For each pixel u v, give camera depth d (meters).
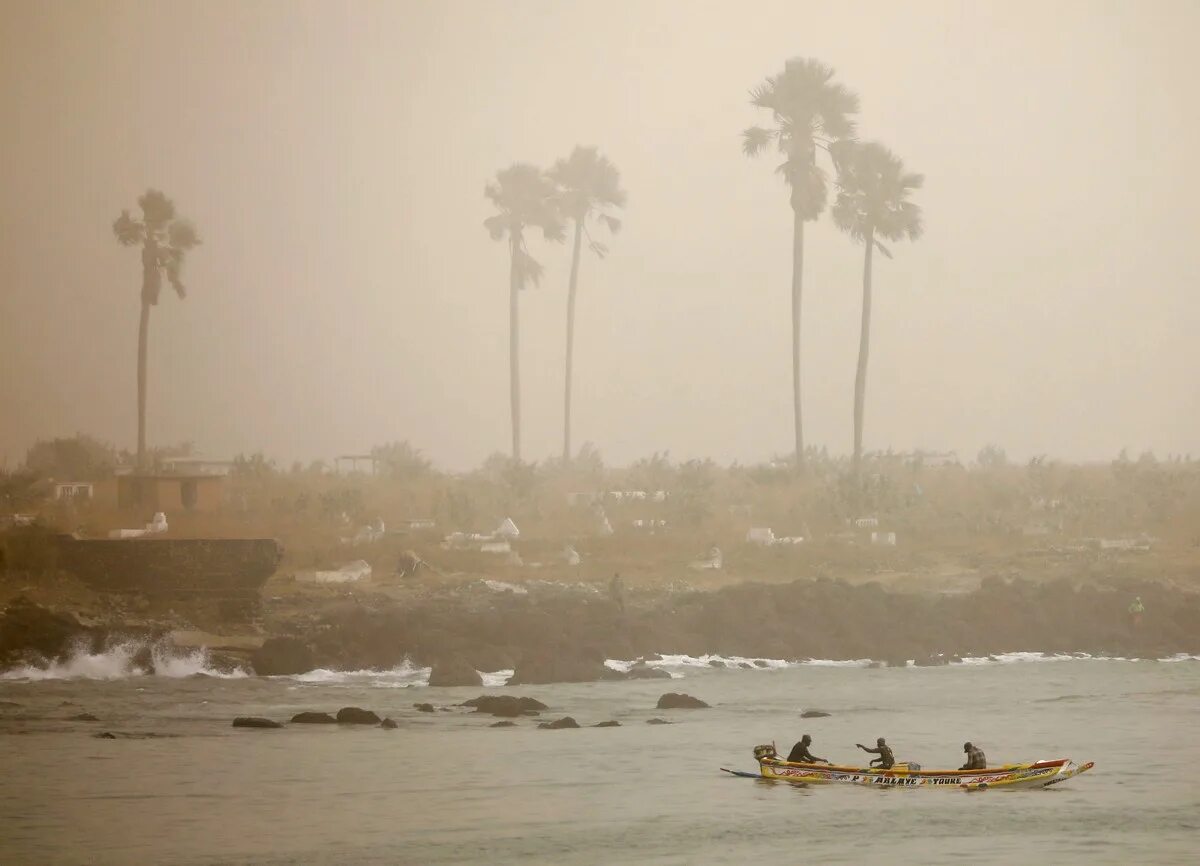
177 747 174.12
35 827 140.25
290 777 159.25
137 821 142.75
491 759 169.00
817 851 134.25
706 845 135.62
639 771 164.12
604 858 131.75
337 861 130.12
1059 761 158.12
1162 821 144.25
